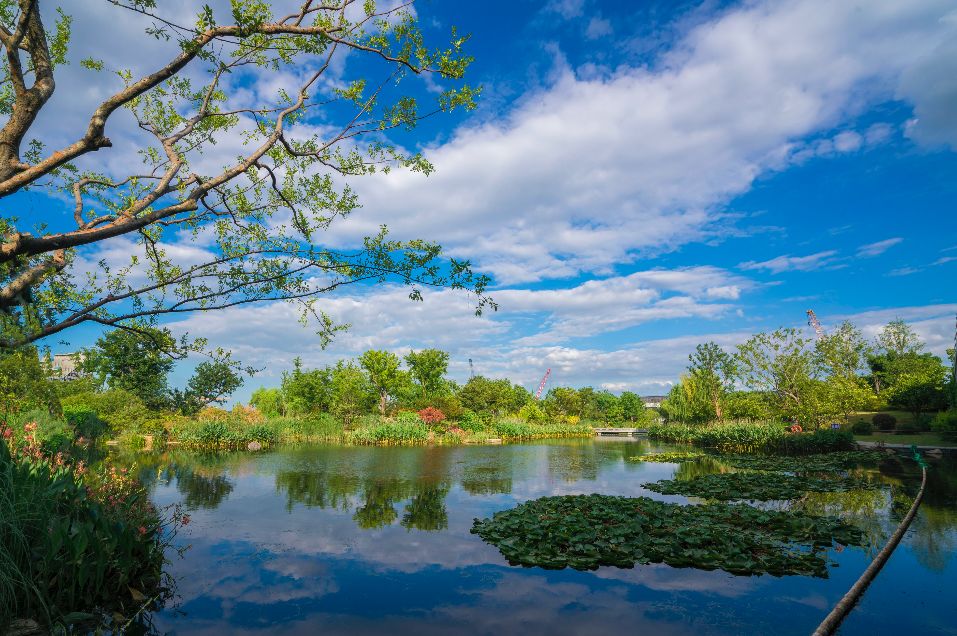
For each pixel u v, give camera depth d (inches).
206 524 355.6
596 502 405.7
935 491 459.8
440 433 1291.8
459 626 194.9
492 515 388.2
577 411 2047.2
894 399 1248.2
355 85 244.2
